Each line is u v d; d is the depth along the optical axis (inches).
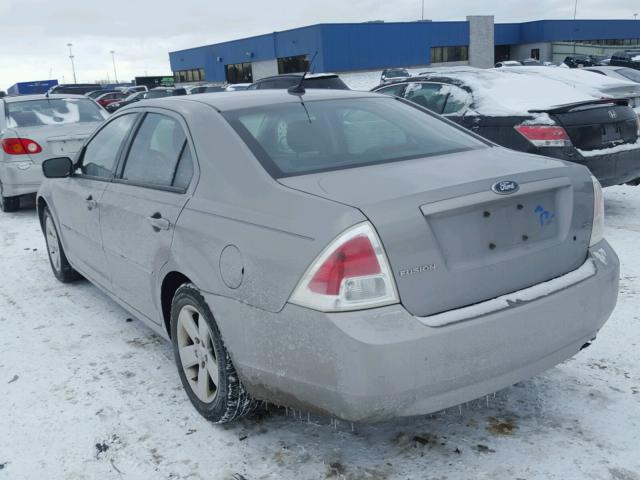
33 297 199.2
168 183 125.9
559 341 99.7
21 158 323.3
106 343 158.2
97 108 365.1
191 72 2322.8
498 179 96.8
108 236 148.9
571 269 105.3
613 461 100.6
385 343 84.3
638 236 228.1
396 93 305.3
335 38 1705.2
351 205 89.2
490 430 111.1
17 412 125.7
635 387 122.6
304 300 88.5
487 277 94.5
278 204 97.3
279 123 120.3
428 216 90.1
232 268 100.0
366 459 105.1
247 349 99.3
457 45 1977.1
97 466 107.1
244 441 111.8
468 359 89.7
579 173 107.1
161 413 122.6
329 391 88.4
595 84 375.9
